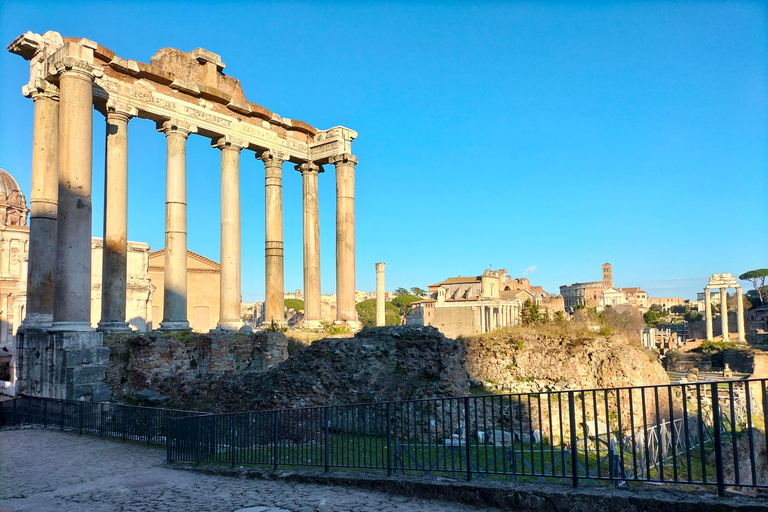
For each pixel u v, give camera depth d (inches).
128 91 1190.9
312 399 834.8
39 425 978.7
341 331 1467.8
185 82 1278.3
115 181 1162.6
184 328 1237.7
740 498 313.7
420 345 861.8
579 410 987.9
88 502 450.6
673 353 3250.5
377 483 432.1
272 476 502.0
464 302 4306.1
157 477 556.4
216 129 1358.3
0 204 3873.0
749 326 5236.2
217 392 932.0
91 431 890.7
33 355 1053.8
